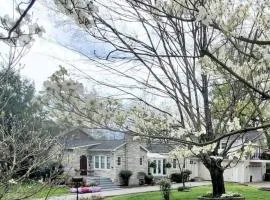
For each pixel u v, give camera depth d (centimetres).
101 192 2962
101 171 3756
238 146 950
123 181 3688
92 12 314
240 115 714
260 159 4084
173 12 428
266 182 4191
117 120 406
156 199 2056
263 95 388
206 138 789
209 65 471
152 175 3984
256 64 452
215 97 771
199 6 344
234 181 4166
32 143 818
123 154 3759
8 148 767
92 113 345
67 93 320
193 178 4288
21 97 2550
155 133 649
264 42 378
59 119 354
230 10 409
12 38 275
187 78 761
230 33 378
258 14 472
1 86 907
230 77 473
